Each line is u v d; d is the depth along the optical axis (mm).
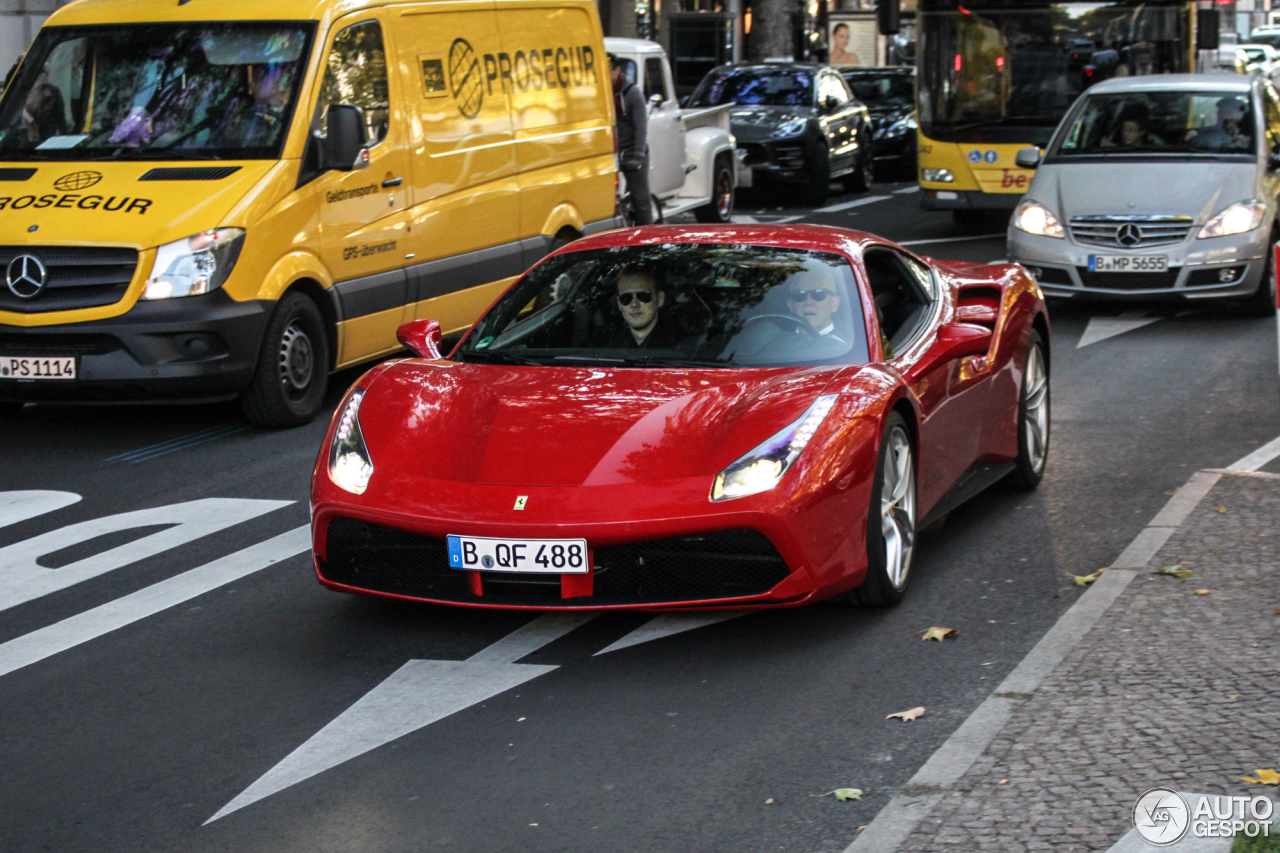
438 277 9727
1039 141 16734
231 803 3910
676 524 4613
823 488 4770
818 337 5520
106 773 4121
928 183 17375
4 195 8344
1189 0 16812
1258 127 12094
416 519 4766
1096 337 11195
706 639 5027
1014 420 6664
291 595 5684
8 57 15898
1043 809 3496
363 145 8664
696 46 29875
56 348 8039
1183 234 11336
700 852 3545
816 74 21453
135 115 8812
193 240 8031
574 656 4914
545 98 10938
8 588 5902
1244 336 11062
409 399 5273
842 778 3928
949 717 4312
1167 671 4352
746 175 19031
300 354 8672
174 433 8664
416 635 5164
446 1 9875
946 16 17062
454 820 3766
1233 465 7363
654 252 6043
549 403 5141
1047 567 5762
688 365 5449
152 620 5449
